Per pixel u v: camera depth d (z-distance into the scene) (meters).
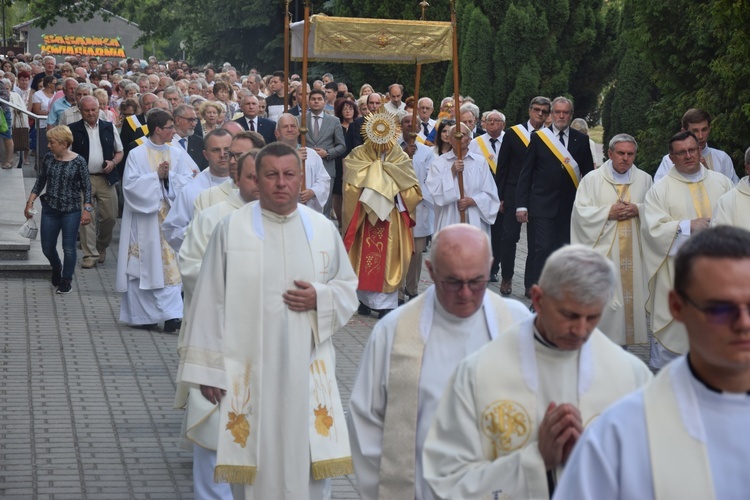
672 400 3.34
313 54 15.21
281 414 6.86
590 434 3.39
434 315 5.48
